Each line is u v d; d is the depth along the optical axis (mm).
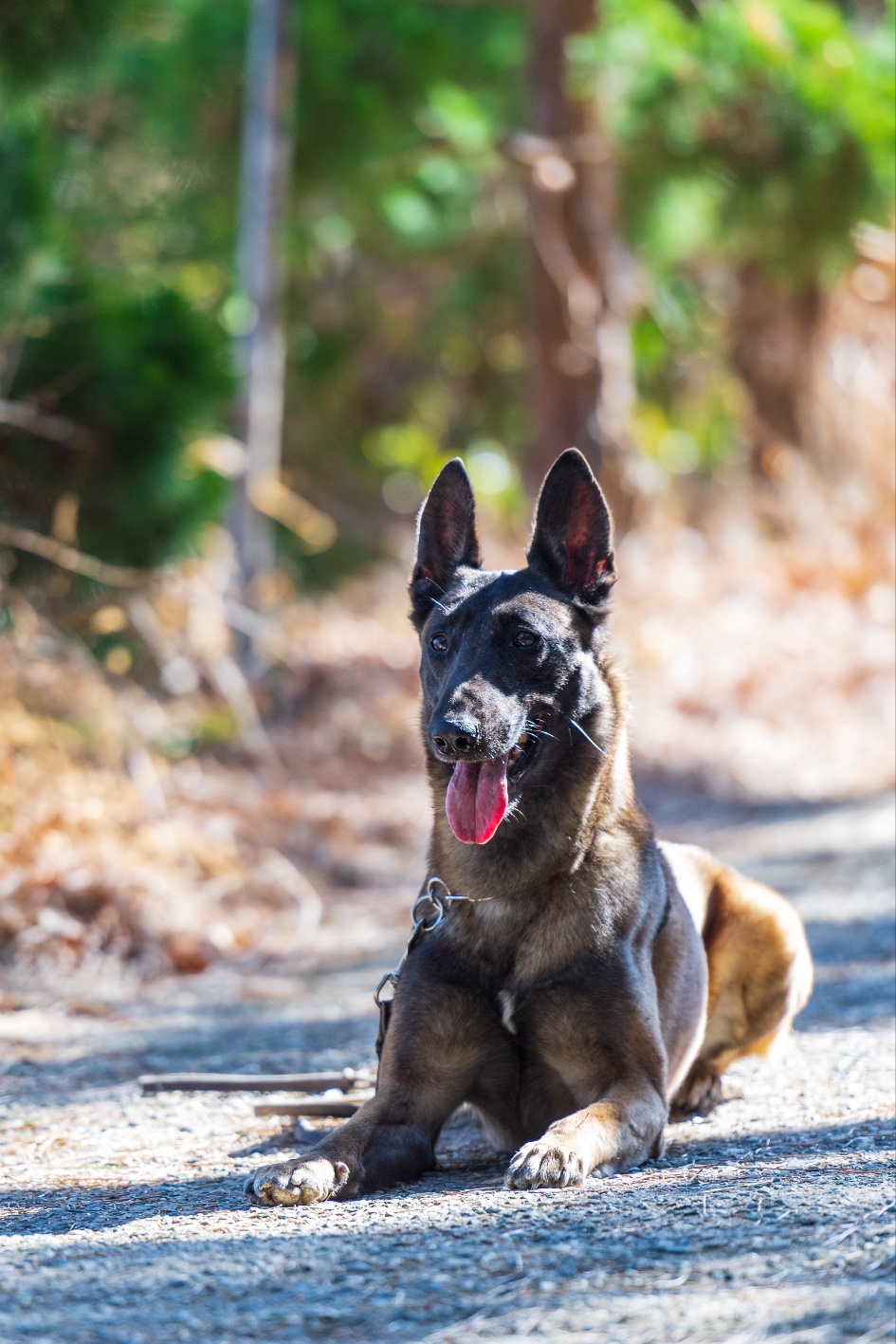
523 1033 5230
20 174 10406
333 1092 6301
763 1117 5555
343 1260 3611
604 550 5730
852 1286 3141
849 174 18312
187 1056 7301
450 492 6051
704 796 16156
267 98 16281
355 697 17906
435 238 24266
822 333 23312
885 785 16344
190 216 21266
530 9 19688
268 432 16312
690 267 26156
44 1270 3641
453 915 5355
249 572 15961
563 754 5371
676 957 5621
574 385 20172
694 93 18109
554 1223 3846
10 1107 6203
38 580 11758
